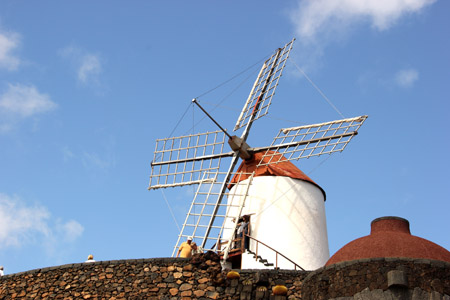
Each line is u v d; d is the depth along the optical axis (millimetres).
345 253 17859
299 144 27234
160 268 21125
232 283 20484
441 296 16047
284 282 20344
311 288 17891
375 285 16516
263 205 26531
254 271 20734
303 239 26031
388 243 17438
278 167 27562
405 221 18750
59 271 22031
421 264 16469
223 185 27297
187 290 20578
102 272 21531
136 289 20891
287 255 25500
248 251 24984
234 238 25625
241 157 28016
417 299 16047
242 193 26984
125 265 21469
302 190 27188
